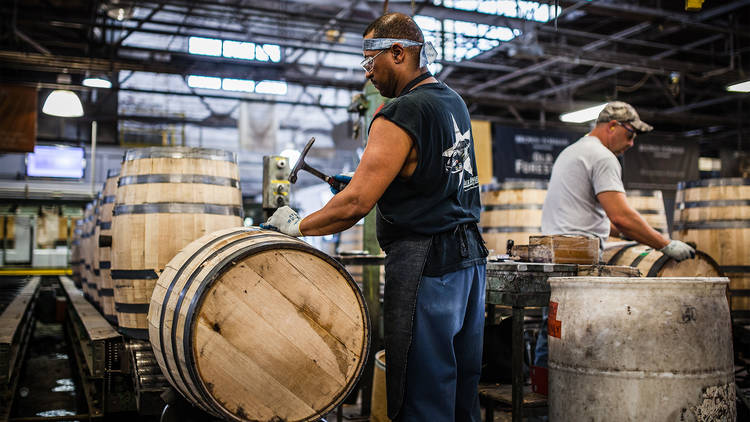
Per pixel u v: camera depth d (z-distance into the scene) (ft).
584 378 7.97
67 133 56.49
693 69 43.37
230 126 59.36
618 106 11.75
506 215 19.34
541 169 46.70
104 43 44.78
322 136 67.87
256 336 7.18
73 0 46.24
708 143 69.26
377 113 7.33
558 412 8.37
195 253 7.91
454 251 7.50
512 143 46.26
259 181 79.66
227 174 12.96
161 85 60.39
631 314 7.72
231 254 7.15
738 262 16.49
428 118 7.27
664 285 7.67
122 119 56.95
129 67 43.62
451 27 39.24
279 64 49.60
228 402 7.03
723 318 7.93
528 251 10.54
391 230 7.61
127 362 12.21
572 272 9.86
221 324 7.04
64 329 34.58
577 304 8.20
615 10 32.50
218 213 12.62
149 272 12.12
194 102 61.72
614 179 11.37
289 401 7.32
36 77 50.31
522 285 9.62
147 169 12.40
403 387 7.24
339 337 7.61
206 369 6.93
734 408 7.98
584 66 51.83
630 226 11.22
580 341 8.05
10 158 57.16
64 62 41.63
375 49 7.75
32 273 52.75
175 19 51.42
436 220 7.40
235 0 45.55
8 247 54.60
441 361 7.30
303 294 7.45
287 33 51.29
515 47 39.09
